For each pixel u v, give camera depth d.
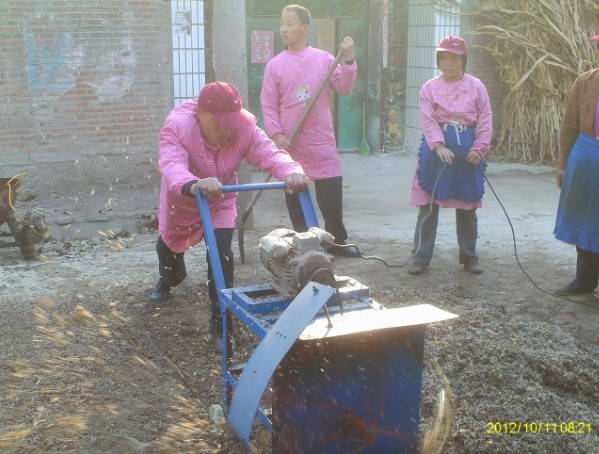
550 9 11.42
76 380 4.15
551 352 4.46
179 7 10.02
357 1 12.19
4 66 9.22
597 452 3.53
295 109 6.33
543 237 7.32
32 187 9.52
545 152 11.97
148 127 9.98
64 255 6.71
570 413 3.87
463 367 4.27
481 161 5.92
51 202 9.16
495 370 4.18
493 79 12.50
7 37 9.17
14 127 9.38
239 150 4.25
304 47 6.38
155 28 9.80
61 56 9.43
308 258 3.19
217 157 4.23
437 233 7.43
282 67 6.32
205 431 3.65
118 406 3.87
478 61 12.35
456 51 5.68
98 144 9.78
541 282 5.97
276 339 2.83
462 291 5.69
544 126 11.86
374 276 6.04
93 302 5.34
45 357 4.43
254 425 3.66
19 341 4.67
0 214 6.33
